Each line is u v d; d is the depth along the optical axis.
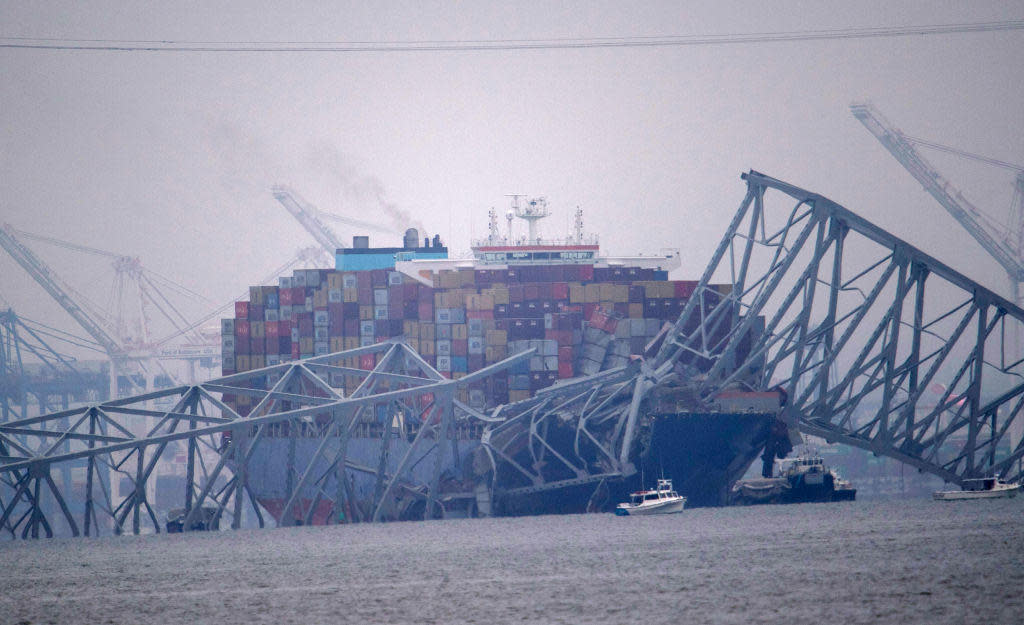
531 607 193.12
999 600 186.62
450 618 187.75
